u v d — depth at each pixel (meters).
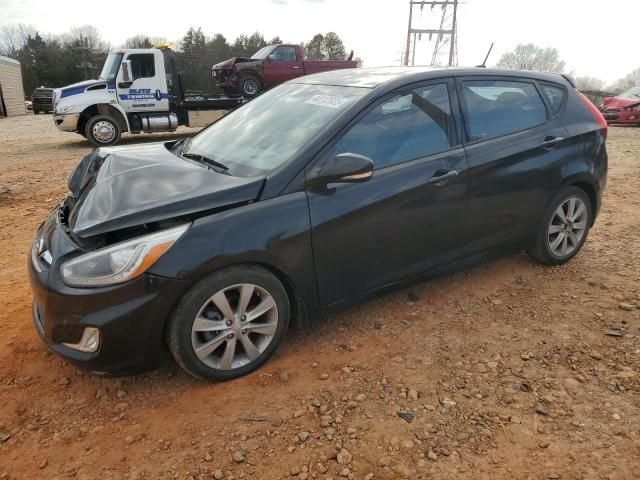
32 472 2.37
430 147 3.45
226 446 2.50
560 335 3.40
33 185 7.92
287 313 3.07
